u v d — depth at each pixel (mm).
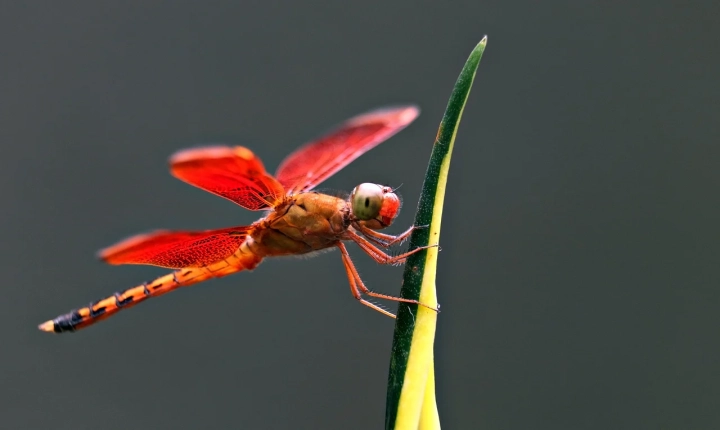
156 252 335
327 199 337
